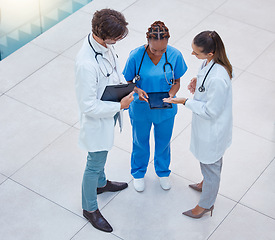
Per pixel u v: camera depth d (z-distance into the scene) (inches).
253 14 217.2
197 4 222.2
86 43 110.3
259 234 134.3
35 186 147.2
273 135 163.0
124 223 137.3
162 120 130.8
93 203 133.6
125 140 162.2
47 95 178.7
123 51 197.0
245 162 154.0
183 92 178.4
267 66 190.7
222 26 210.4
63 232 135.0
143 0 223.9
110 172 151.6
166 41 113.8
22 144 160.2
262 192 145.3
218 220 137.8
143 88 126.5
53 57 195.2
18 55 195.5
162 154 141.6
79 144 123.3
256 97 177.2
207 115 115.6
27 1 211.5
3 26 206.7
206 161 124.5
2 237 133.6
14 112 171.5
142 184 145.9
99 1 223.9
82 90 109.8
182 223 137.2
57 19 213.3
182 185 147.6
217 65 112.8
